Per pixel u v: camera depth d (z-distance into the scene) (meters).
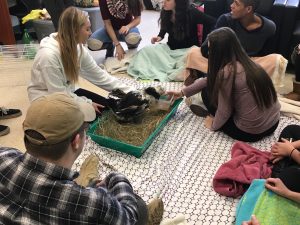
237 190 1.75
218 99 2.08
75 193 0.91
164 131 2.29
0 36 3.56
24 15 4.02
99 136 2.06
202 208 1.70
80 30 2.01
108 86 2.41
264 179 1.69
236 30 2.82
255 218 1.45
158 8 5.24
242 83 1.97
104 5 3.22
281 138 1.92
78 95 2.35
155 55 3.21
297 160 1.74
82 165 1.92
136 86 2.93
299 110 2.46
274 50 3.12
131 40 3.42
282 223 1.49
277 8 2.98
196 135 2.26
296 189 1.55
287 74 3.17
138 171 1.95
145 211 1.31
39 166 0.90
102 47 3.42
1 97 2.81
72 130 0.93
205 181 1.88
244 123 2.10
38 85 2.12
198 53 2.76
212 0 3.27
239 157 1.90
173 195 1.78
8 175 0.91
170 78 3.02
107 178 1.29
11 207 0.92
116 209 0.98
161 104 2.33
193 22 3.08
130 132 2.13
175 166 1.98
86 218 0.93
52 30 3.50
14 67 2.95
